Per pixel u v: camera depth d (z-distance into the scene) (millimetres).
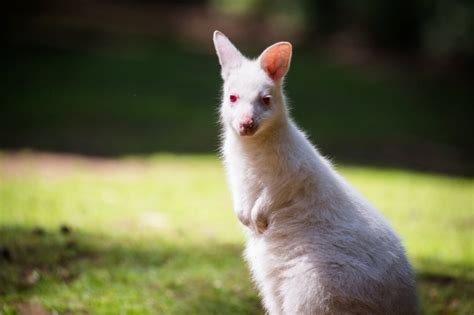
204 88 22656
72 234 9070
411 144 17938
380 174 14227
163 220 10211
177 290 7691
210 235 9656
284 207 6008
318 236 5816
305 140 6172
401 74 27766
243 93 6016
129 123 17844
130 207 10734
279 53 6102
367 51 30062
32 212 10047
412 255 9055
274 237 6020
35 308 7105
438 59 29438
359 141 17703
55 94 20188
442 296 7695
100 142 15766
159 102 20344
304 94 23141
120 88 21656
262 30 31250
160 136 16734
